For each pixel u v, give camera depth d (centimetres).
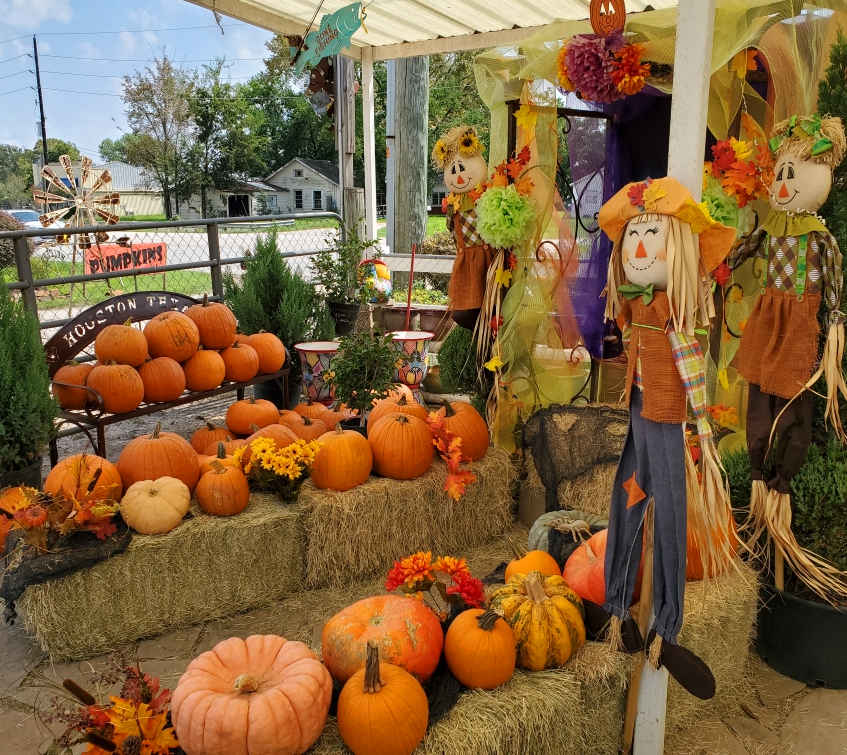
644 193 202
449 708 213
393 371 419
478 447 389
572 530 303
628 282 216
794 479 290
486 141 1930
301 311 633
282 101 5184
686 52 195
